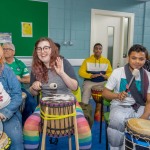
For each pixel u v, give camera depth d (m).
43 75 1.83
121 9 4.53
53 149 2.30
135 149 1.40
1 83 1.63
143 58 1.86
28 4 3.71
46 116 1.48
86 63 3.76
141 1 4.69
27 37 3.80
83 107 2.08
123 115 1.80
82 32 4.26
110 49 4.70
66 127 1.52
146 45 4.89
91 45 4.38
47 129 1.52
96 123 3.07
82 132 1.65
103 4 4.34
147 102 1.88
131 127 1.41
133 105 1.94
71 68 1.92
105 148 2.35
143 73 1.92
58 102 1.48
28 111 2.18
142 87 1.89
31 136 1.64
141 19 4.78
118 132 1.77
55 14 3.97
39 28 3.87
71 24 4.14
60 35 4.09
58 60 1.82
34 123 1.65
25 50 3.82
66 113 1.50
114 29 4.65
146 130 1.33
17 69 2.90
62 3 4.00
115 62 4.80
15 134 1.52
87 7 4.21
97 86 3.21
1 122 1.48
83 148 1.68
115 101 1.99
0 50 1.66
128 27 4.73
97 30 4.48
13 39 3.69
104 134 2.70
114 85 1.98
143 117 1.78
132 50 1.88
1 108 1.58
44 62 1.83
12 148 1.49
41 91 1.87
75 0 4.09
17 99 1.66
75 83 1.84
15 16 3.64
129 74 1.91
